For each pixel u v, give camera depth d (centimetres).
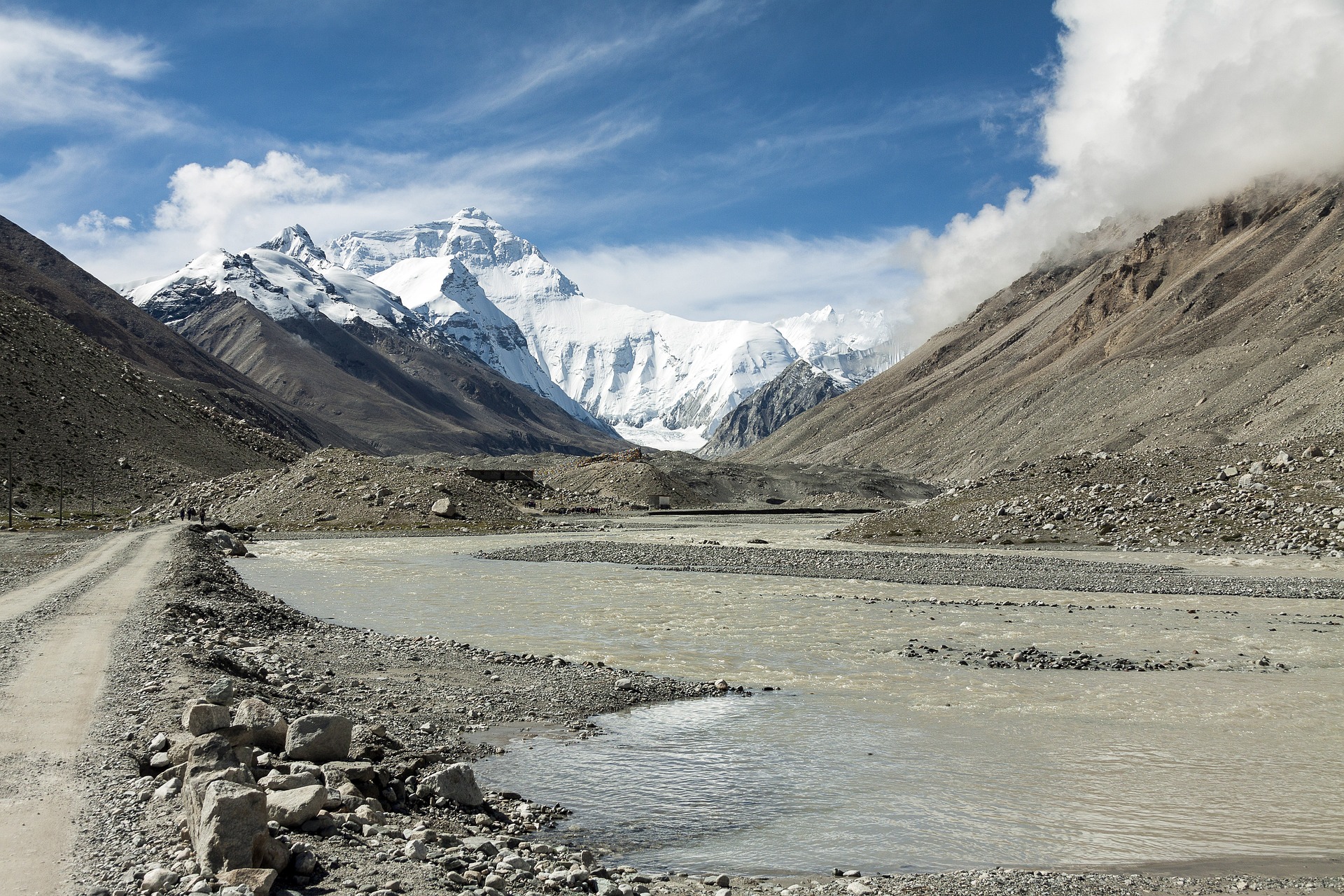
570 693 2714
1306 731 2338
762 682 2952
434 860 1320
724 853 1549
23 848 1255
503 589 5644
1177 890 1399
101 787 1510
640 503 19262
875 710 2562
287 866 1230
